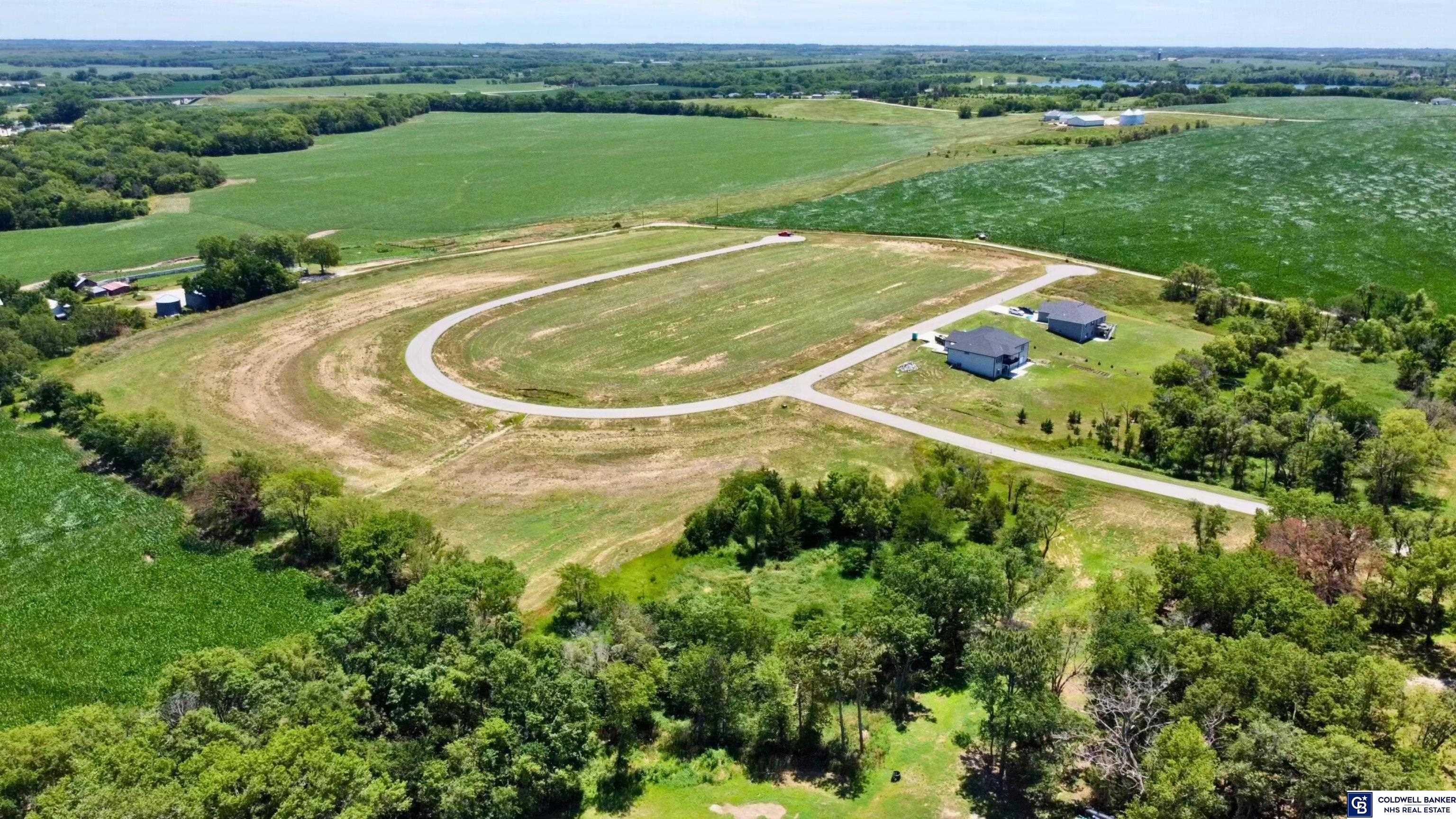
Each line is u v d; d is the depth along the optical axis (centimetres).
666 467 7344
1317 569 5088
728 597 5156
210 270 11444
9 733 3806
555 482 7106
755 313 10888
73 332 9938
